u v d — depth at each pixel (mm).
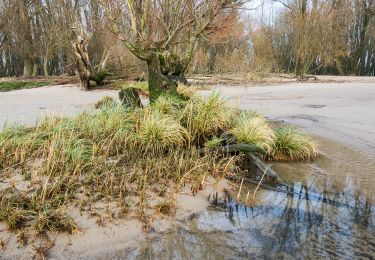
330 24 28766
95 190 4910
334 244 4023
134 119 7395
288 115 11320
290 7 31000
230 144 6973
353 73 39188
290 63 43656
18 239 3869
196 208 4891
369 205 5035
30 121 8695
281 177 6117
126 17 10844
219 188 5512
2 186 4797
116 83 18703
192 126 7207
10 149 5816
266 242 4074
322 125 9789
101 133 6781
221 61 27469
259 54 28906
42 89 17984
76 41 17109
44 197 4453
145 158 6102
